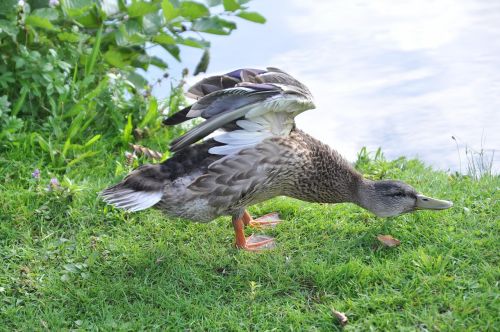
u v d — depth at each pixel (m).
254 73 1.55
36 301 1.41
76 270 1.47
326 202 1.62
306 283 1.42
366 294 1.37
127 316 1.37
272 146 1.49
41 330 1.34
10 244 1.53
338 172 1.59
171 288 1.43
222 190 1.47
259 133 1.49
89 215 1.60
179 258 1.50
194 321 1.35
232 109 1.44
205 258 1.50
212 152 1.47
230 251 1.53
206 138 1.53
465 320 1.29
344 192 1.61
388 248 1.49
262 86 1.43
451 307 1.32
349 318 1.33
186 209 1.48
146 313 1.38
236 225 1.53
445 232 1.50
